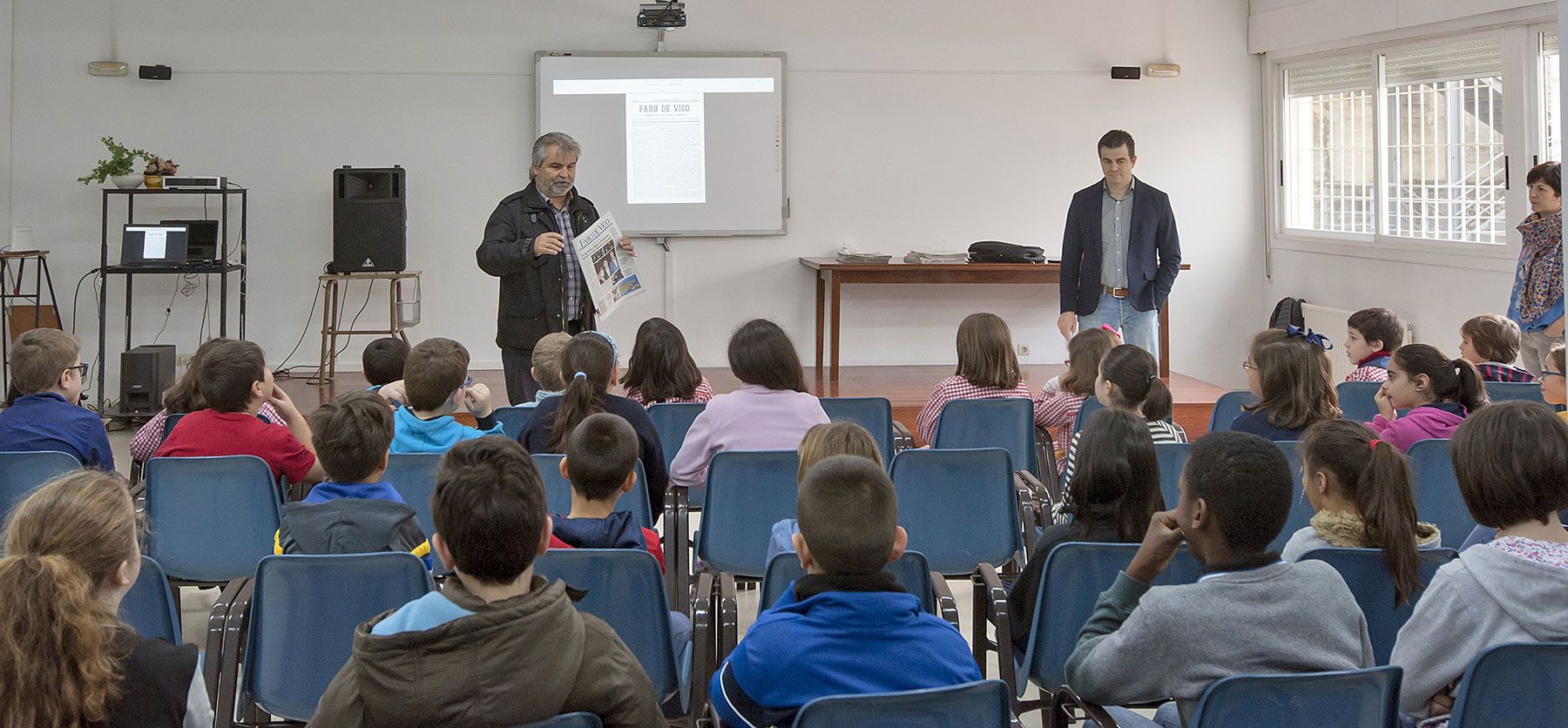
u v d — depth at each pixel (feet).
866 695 5.39
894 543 5.98
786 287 29.30
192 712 5.56
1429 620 6.50
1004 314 29.86
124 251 25.63
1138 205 20.67
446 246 28.45
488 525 5.21
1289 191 29.53
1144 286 20.80
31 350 12.25
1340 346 27.07
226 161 27.76
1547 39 21.70
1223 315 30.17
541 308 18.62
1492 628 6.31
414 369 11.89
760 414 12.02
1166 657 6.14
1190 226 29.94
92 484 5.39
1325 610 6.21
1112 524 8.29
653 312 29.09
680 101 28.45
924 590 8.32
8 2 26.89
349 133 27.99
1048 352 29.99
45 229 27.45
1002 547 11.51
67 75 27.25
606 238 17.87
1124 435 8.15
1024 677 8.17
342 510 8.28
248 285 28.04
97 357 27.84
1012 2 29.09
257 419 11.55
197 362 12.73
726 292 29.19
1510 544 6.40
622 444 8.45
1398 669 5.94
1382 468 7.48
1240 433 6.37
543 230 18.52
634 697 5.49
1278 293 29.84
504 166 28.43
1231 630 6.08
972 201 29.43
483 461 5.44
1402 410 12.28
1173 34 29.48
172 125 27.55
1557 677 6.05
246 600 8.29
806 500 5.86
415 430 11.98
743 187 28.78
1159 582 8.05
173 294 28.02
